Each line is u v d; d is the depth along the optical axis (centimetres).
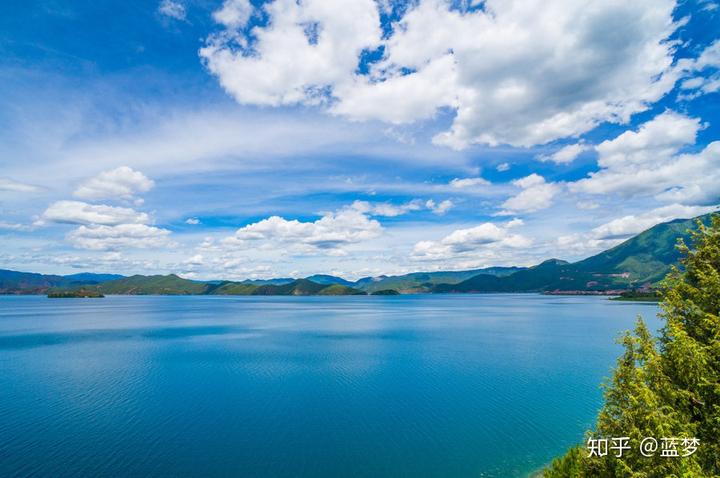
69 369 7494
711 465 2133
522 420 4784
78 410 5084
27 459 3728
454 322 17762
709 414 2222
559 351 9550
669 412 2197
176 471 3525
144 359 8531
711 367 2291
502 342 11150
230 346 10444
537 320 18262
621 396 2375
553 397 5709
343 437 4266
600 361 8288
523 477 3469
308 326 16050
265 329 14875
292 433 4384
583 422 4725
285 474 3494
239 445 4062
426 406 5300
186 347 10256
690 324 2519
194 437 4244
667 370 2422
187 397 5650
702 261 2539
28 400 5488
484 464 3691
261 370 7412
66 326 15900
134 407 5225
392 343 10981
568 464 2700
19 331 14050
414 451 3962
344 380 6638
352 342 11219
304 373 7156
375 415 4944
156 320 18962
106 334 13162
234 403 5397
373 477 3447
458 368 7594
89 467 3591
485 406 5278
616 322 16912
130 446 4028
